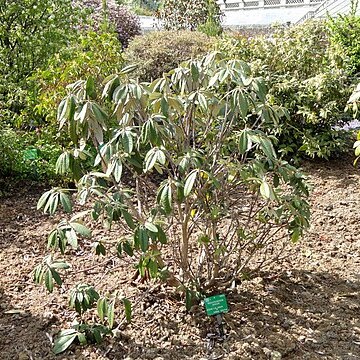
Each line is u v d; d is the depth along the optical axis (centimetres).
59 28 580
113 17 1080
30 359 223
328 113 497
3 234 355
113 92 219
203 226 297
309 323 245
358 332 238
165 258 290
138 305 258
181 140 239
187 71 234
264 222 250
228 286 273
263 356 221
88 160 362
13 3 544
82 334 231
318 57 538
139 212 238
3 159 445
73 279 289
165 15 1193
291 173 248
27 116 509
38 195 428
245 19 2038
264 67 506
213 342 232
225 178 238
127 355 225
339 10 1212
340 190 438
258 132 228
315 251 319
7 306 264
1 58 554
